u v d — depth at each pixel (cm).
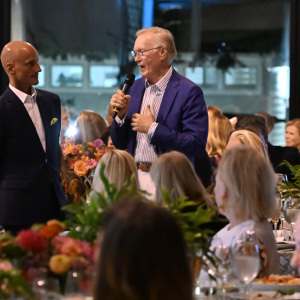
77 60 1195
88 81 1198
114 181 518
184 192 454
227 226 407
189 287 194
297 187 598
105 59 1199
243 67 1210
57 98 616
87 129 905
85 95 1199
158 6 1204
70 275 275
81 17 1191
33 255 287
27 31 1177
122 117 624
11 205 583
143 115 605
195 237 313
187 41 1209
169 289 189
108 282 189
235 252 325
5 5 1158
